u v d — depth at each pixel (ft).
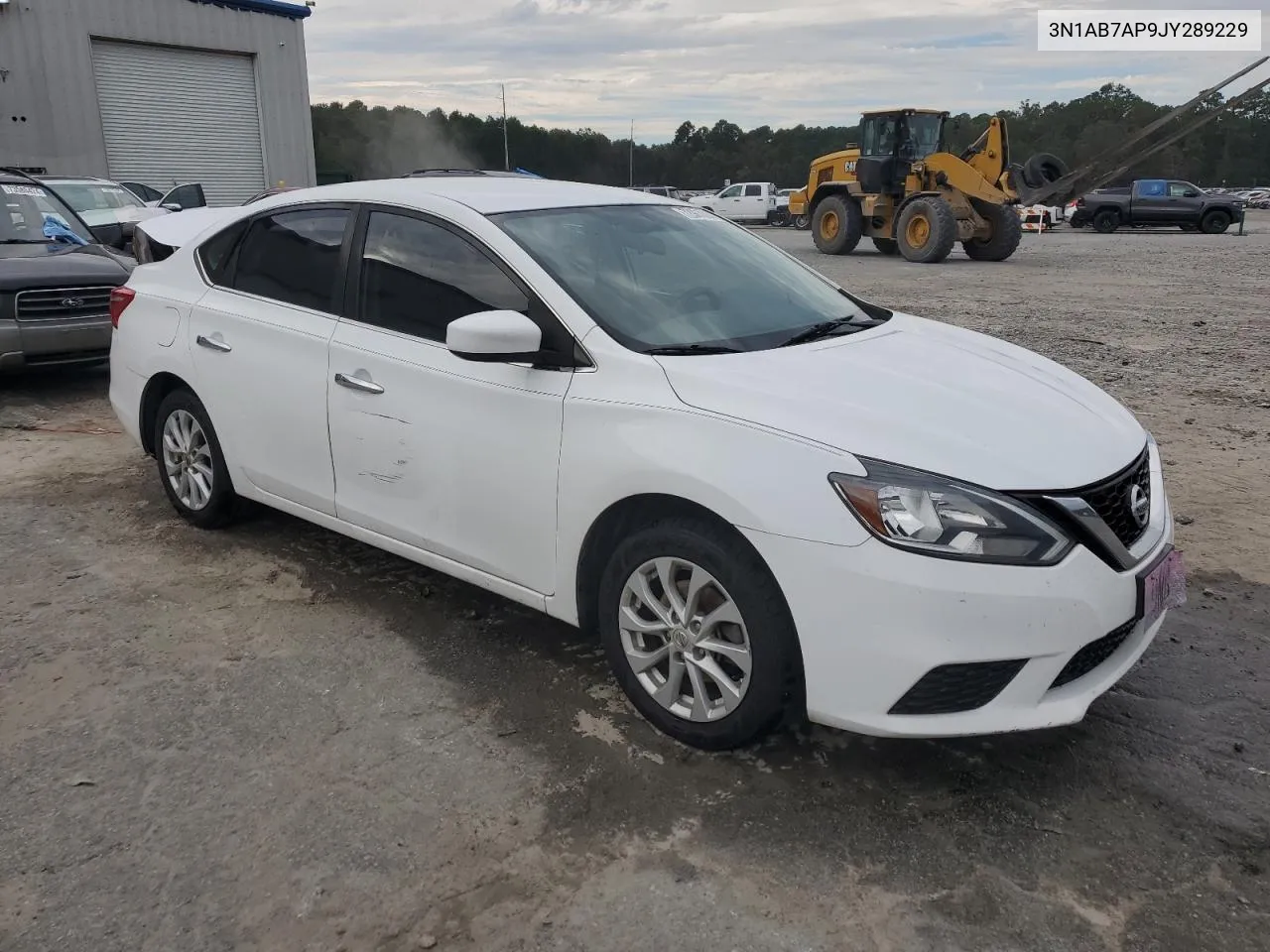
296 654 11.59
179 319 14.65
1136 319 37.04
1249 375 26.71
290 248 13.41
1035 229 114.11
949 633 8.02
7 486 17.62
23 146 65.31
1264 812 8.79
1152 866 8.12
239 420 13.71
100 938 7.36
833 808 8.84
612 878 8.00
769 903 7.72
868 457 8.35
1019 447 8.76
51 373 27.50
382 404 11.62
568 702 10.58
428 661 11.45
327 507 12.76
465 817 8.71
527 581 10.67
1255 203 220.64
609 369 9.82
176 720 10.20
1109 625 8.45
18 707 10.44
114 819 8.67
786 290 12.42
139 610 12.69
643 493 9.32
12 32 63.67
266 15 76.38
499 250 10.89
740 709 9.11
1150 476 9.81
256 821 8.65
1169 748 9.75
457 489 10.98
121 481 17.92
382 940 7.36
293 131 80.43
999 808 8.85
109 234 41.57
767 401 8.99
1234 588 13.38
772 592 8.70
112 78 69.10
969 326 35.29
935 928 7.47
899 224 67.87
